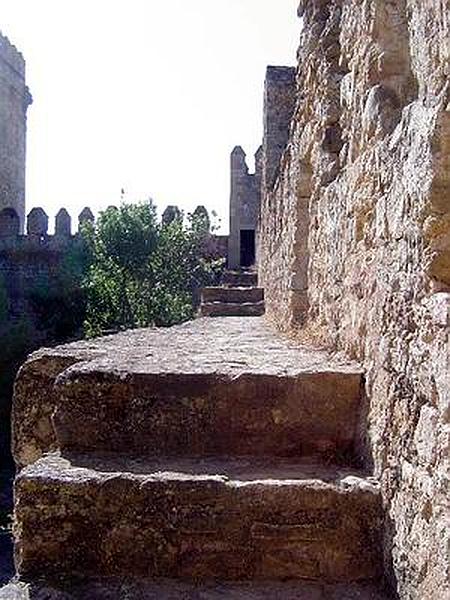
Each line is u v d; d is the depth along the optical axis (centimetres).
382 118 300
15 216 3041
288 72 1211
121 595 246
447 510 196
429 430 214
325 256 441
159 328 667
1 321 2220
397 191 263
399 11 311
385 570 253
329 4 502
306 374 314
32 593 246
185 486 264
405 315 246
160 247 2348
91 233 2480
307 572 261
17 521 264
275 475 285
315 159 493
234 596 248
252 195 2766
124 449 312
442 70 223
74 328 2320
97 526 263
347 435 313
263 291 1148
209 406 314
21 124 3772
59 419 313
